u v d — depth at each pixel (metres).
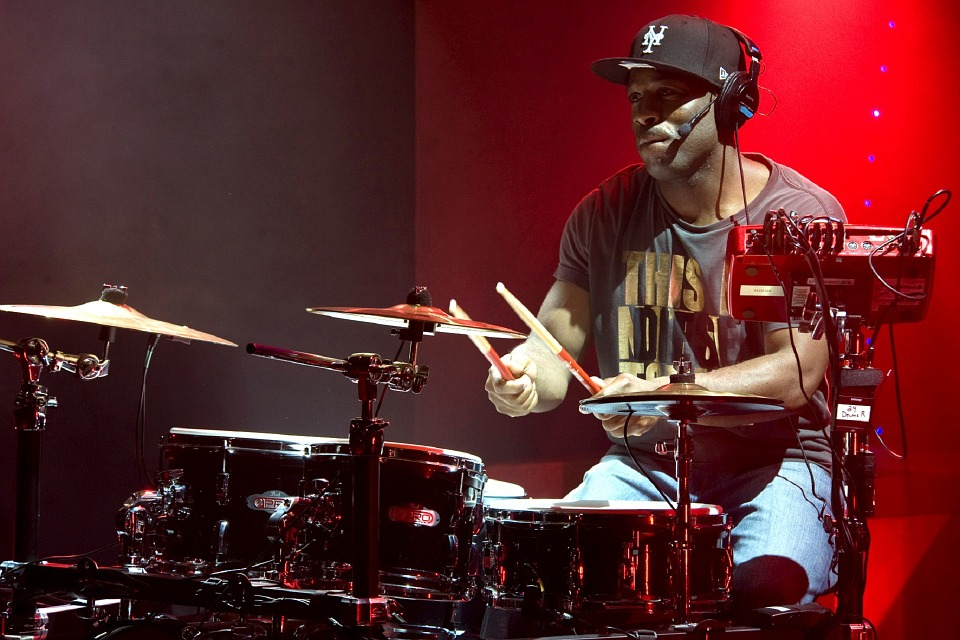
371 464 3.73
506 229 7.08
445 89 7.27
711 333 5.23
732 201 5.21
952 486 5.70
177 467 4.60
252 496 4.52
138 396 6.12
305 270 6.81
